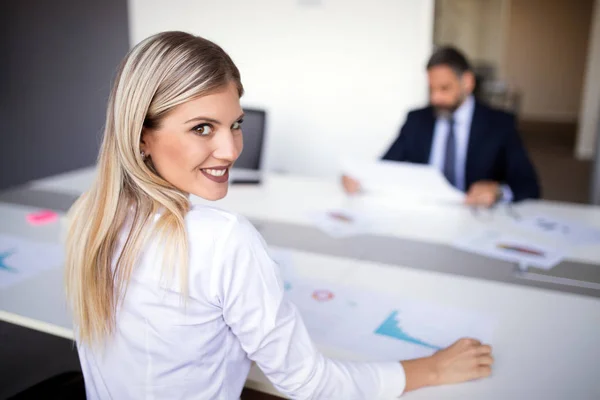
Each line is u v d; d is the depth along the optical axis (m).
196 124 0.68
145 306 0.71
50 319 1.07
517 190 2.07
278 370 0.74
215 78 0.68
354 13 3.26
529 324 1.08
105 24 4.02
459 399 0.84
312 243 1.55
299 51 3.45
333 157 3.57
